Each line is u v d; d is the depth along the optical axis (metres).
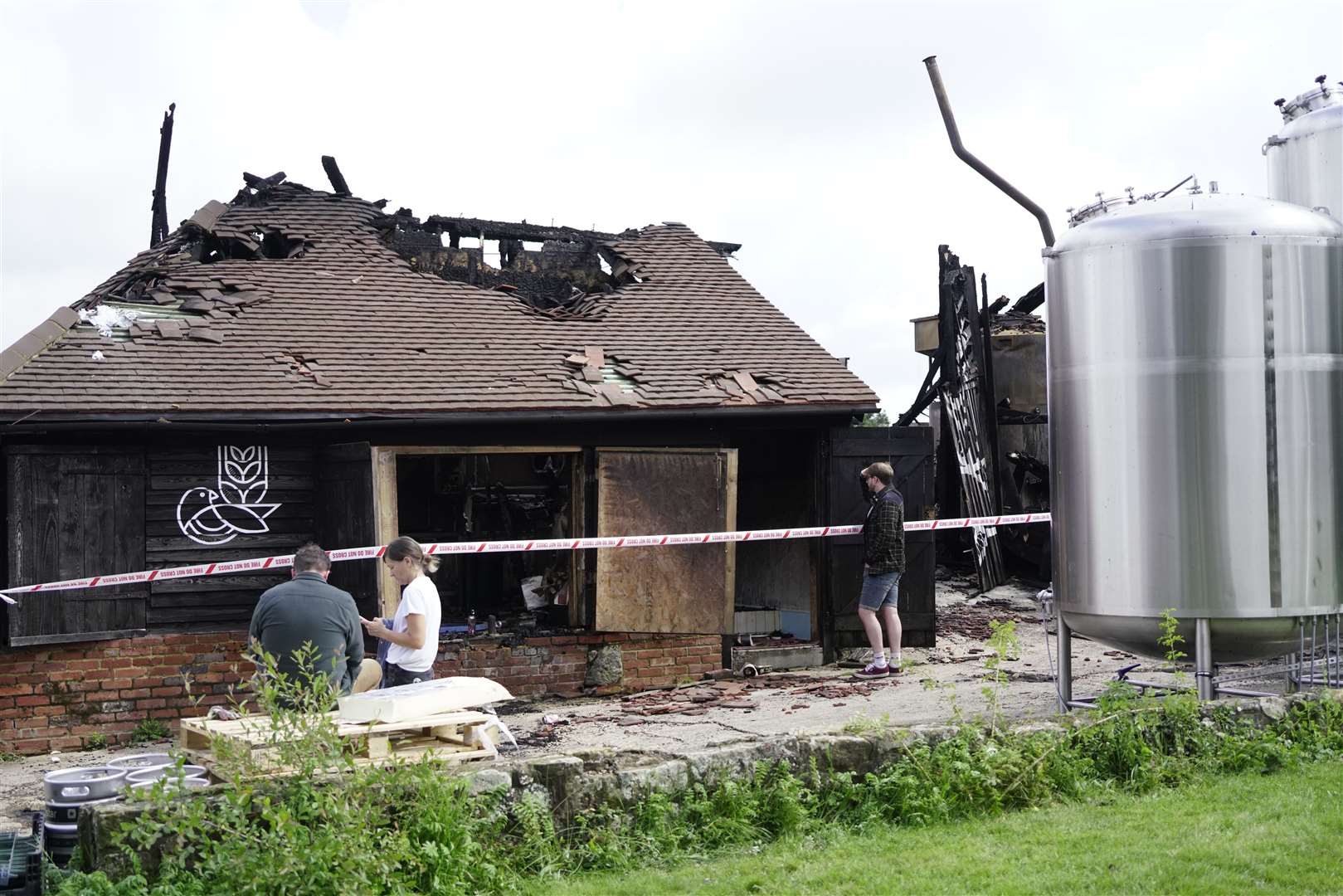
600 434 12.57
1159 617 8.15
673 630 12.57
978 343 18.08
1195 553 8.04
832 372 14.05
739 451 15.39
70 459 10.45
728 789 6.30
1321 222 8.25
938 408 19.34
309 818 5.24
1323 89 10.02
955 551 18.73
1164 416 8.09
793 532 12.27
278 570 11.34
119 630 10.61
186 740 6.63
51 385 10.62
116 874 5.09
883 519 12.18
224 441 11.19
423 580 8.34
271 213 14.69
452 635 12.12
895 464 13.83
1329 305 8.22
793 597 14.52
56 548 10.37
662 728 10.16
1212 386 8.01
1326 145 9.70
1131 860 5.68
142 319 12.16
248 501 11.27
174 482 10.97
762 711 10.70
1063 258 8.52
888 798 6.64
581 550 12.43
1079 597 8.53
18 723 10.27
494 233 15.41
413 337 13.02
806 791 6.50
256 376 11.59
